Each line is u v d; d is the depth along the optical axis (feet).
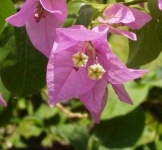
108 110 1.53
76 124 1.73
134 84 1.60
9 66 1.03
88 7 1.00
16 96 1.05
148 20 0.97
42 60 1.04
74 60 0.93
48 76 0.92
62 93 0.93
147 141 1.67
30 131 1.79
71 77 0.94
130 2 1.05
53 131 1.74
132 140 1.62
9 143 1.84
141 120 1.62
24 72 1.04
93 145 1.65
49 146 1.84
